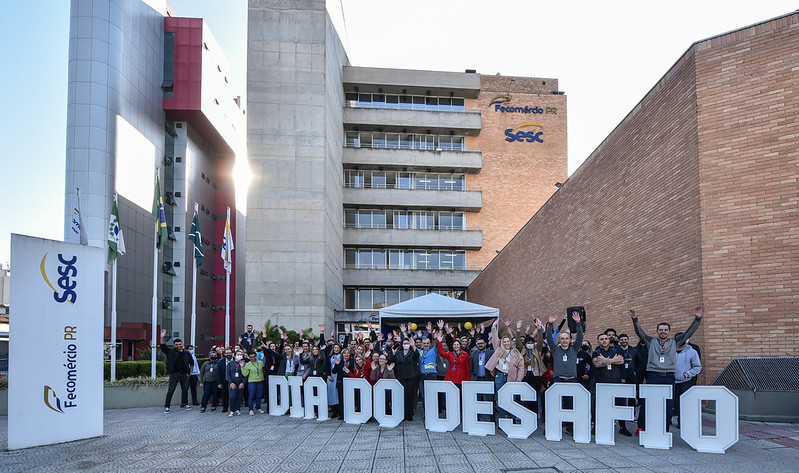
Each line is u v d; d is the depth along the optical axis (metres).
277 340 31.00
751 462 7.28
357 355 12.62
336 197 42.66
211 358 14.72
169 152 48.75
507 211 50.88
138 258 41.16
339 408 12.53
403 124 49.97
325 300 34.59
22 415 9.75
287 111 36.06
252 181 35.06
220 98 53.66
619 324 16.06
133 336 36.09
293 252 34.53
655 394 8.52
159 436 10.63
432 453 8.35
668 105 13.34
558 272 22.06
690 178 12.23
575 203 20.12
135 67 42.44
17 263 9.96
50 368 10.19
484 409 9.93
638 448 8.44
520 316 28.33
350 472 7.33
